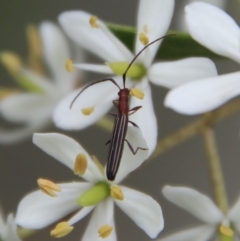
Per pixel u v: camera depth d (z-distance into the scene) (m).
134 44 0.09
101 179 0.08
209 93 0.08
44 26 0.10
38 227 0.08
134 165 0.08
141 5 0.08
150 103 0.08
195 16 0.08
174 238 0.08
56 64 0.10
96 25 0.08
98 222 0.08
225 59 0.08
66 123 0.08
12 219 0.08
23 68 0.10
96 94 0.08
